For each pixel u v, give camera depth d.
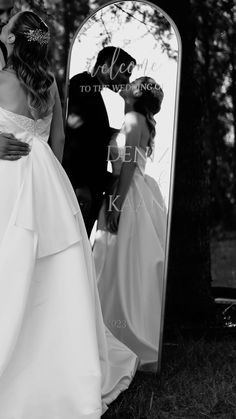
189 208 5.57
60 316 3.08
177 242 5.53
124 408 3.52
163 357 4.59
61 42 6.52
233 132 8.93
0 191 3.13
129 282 4.25
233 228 10.50
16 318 2.96
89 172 4.43
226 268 10.04
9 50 3.29
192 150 5.60
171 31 4.27
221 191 10.03
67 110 4.50
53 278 3.13
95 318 3.25
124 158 4.35
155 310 4.16
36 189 3.18
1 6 4.25
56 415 3.01
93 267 3.43
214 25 7.49
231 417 3.48
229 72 8.03
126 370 3.66
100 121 4.42
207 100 8.29
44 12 6.42
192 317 5.47
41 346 3.06
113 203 4.36
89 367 3.01
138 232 4.26
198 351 4.71
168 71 4.27
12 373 3.02
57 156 3.72
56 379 3.03
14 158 3.19
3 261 3.01
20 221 3.05
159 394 3.80
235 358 4.63
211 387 3.89
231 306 5.87
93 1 6.50
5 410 2.99
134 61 4.35
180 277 5.50
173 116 4.24
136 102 4.33
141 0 4.34
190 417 3.48
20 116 3.25
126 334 4.22
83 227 3.43
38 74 3.27
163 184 4.22
